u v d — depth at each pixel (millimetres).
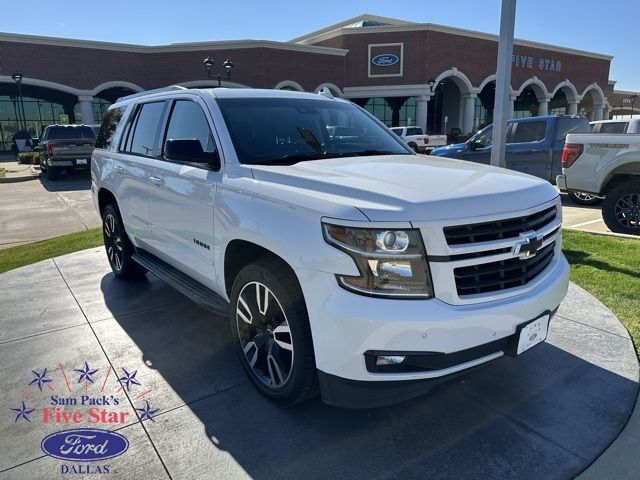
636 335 3836
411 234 2334
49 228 9578
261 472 2494
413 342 2332
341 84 38312
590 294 4656
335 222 2412
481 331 2432
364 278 2352
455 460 2547
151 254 4891
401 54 37906
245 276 3018
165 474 2492
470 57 40344
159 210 4172
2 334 4148
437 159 3639
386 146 4074
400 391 2482
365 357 2387
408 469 2490
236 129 3518
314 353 2568
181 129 4027
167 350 3828
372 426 2840
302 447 2672
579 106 55094
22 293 5195
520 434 2732
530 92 52906
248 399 3131
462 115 42719
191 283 4074
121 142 5160
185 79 33938
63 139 18234
